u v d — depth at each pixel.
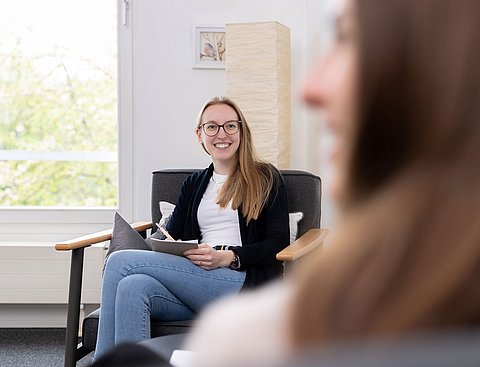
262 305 0.29
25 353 3.62
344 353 0.22
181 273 2.68
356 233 0.26
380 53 0.26
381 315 0.25
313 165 3.96
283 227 2.91
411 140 0.26
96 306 4.06
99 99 4.23
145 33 4.11
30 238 4.16
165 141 4.12
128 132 4.13
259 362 0.22
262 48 3.77
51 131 4.24
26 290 3.95
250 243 2.93
